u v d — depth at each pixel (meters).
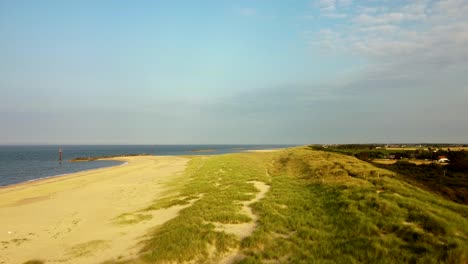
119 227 14.18
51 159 102.12
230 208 15.49
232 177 28.84
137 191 26.33
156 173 43.28
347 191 15.73
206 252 9.73
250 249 9.83
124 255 10.38
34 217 17.67
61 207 20.56
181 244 10.22
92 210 19.00
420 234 9.37
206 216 13.93
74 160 94.38
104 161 90.00
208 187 23.92
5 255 11.21
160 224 14.20
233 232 11.72
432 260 7.76
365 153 57.59
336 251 9.05
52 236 13.52
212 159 61.50
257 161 49.56
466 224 10.22
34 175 50.38
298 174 27.52
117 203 21.02
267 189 21.64
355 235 10.21
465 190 21.94
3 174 52.56
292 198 16.83
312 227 11.63
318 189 18.48
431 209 11.69
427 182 25.44
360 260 8.42
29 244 12.46
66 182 35.94
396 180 19.03
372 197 13.82
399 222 10.59
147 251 10.40
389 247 8.93
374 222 10.99
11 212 19.38
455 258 7.73
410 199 13.41
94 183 33.94
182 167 52.06
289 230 11.59
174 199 20.44
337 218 12.16
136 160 90.75
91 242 12.13
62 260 10.38
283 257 9.10
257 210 15.10
